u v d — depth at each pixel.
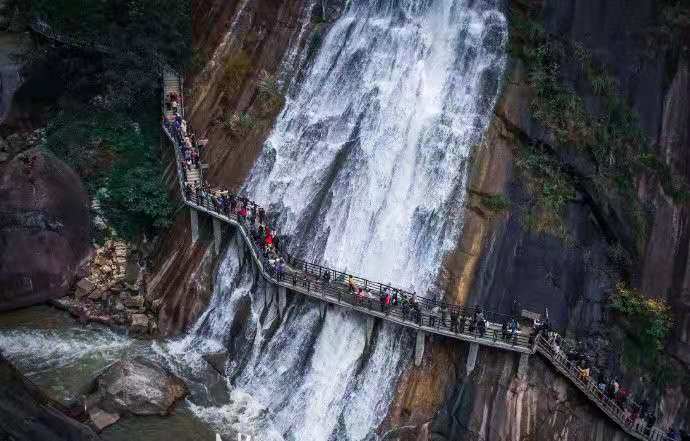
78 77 41.78
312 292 30.53
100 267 37.41
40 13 41.31
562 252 29.36
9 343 33.00
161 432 28.77
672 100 29.12
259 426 29.91
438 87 34.47
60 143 40.12
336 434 29.25
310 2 40.00
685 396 27.81
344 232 33.56
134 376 30.00
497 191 30.73
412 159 33.31
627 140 29.72
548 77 31.44
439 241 31.16
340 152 35.28
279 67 39.44
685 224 28.34
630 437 26.89
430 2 36.62
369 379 29.53
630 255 28.88
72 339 33.72
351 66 37.38
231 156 37.81
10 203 35.91
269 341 32.06
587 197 30.02
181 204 36.47
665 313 28.00
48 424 26.17
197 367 32.59
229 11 40.78
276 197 36.00
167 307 35.12
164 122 39.16
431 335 28.81
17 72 40.28
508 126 31.72
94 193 39.16
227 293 34.16
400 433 28.16
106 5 40.72
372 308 29.22
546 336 27.50
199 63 40.66
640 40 30.05
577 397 27.30
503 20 33.91
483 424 27.33
